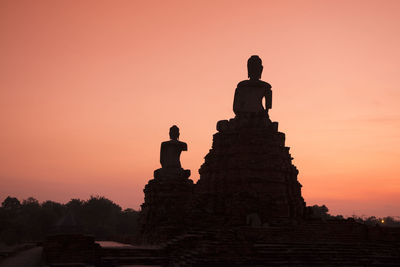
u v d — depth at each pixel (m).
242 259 35.59
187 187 61.53
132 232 164.88
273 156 52.50
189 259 37.06
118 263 39.94
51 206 183.75
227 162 53.28
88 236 39.62
